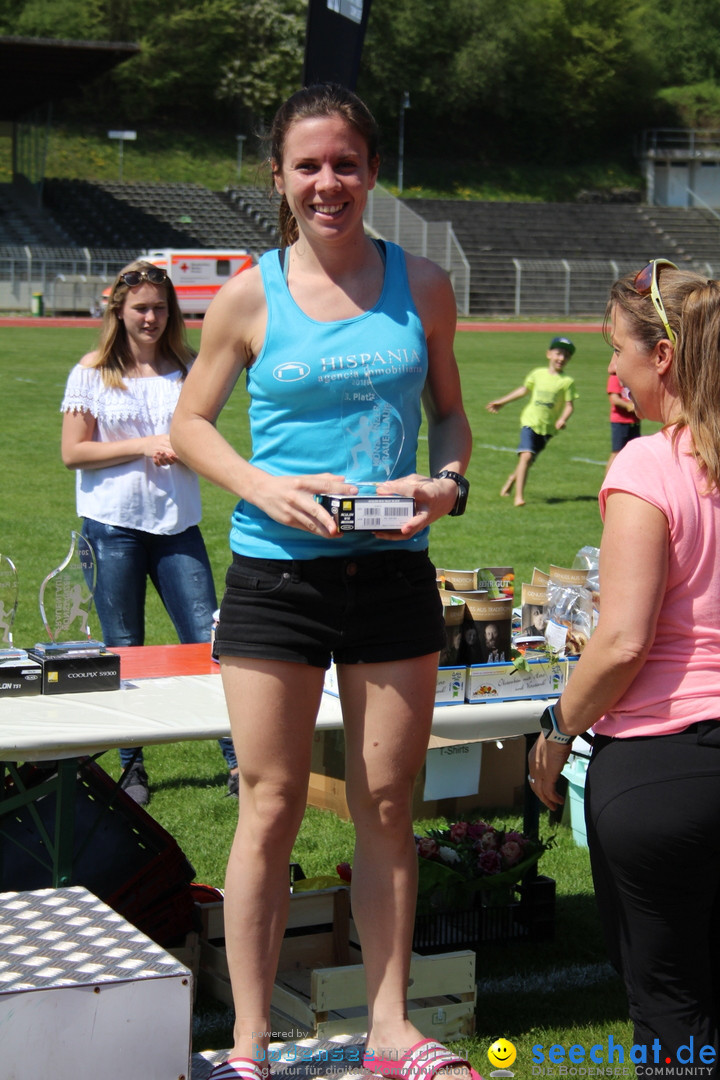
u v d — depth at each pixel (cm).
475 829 411
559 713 248
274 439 258
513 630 414
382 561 256
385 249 267
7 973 253
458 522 1127
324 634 254
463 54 7556
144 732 305
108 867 350
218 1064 279
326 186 245
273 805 261
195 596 493
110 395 490
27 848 344
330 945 360
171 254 4116
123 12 7306
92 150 6544
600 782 237
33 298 4241
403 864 269
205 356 264
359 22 659
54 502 1159
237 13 7294
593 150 7956
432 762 479
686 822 226
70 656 345
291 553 252
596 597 379
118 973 255
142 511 489
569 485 1365
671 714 233
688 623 235
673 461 233
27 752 294
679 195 7475
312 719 261
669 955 235
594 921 418
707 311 233
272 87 7269
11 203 5288
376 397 253
